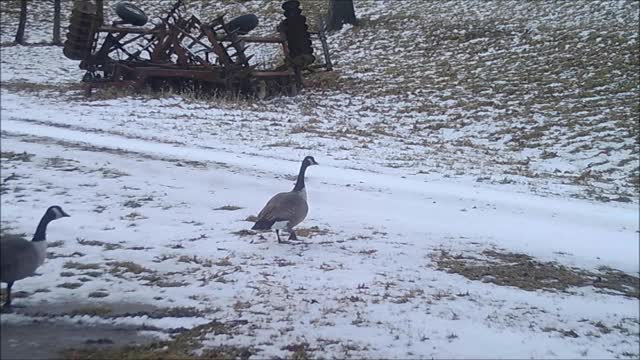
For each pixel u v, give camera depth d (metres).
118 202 12.23
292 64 25.39
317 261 9.62
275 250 10.05
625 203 13.59
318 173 14.75
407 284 8.89
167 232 10.71
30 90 24.55
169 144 16.91
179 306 7.71
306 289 8.47
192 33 29.94
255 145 17.48
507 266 10.01
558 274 9.83
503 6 37.66
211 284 8.48
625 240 11.17
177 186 13.42
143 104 22.38
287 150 17.12
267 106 23.36
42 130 17.78
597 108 22.39
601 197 13.92
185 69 24.56
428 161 16.97
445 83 26.38
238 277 8.77
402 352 6.74
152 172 14.22
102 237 10.27
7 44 34.84
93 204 12.03
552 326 7.80
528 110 22.67
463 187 14.24
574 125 20.81
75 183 13.23
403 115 22.81
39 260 7.23
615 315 8.38
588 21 33.19
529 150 18.94
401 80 27.17
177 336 6.85
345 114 22.80
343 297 8.24
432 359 6.62
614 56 27.62
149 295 8.00
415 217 12.14
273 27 36.88
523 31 32.62
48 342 6.50
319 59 31.08
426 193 13.58
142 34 25.64
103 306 7.56
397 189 13.78
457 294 8.64
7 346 6.36
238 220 11.57
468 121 21.91
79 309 7.41
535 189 14.45
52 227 10.57
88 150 15.79
